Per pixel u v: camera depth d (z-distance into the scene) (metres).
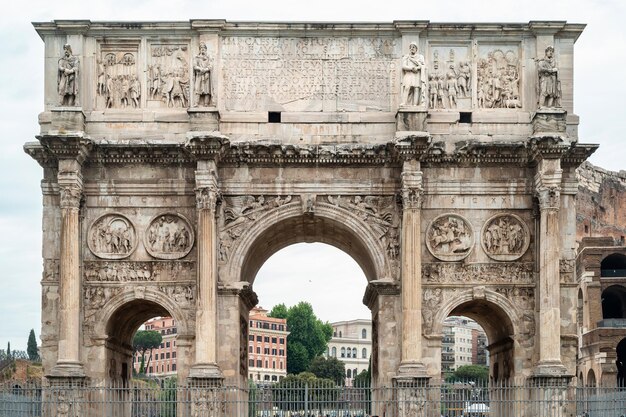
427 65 54.66
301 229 57.09
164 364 187.12
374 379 56.88
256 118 54.16
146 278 53.38
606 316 104.31
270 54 54.75
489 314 57.06
